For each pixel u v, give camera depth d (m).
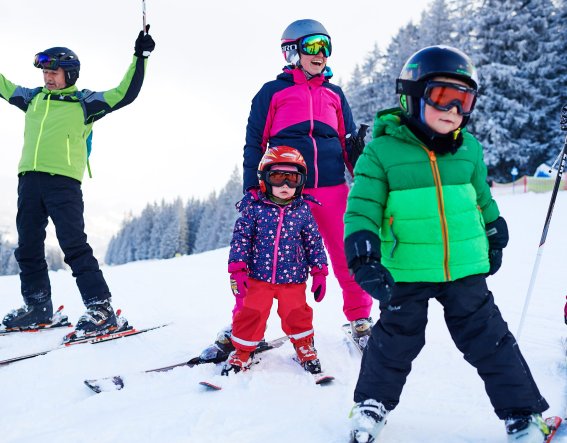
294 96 3.14
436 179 1.88
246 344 2.76
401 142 1.92
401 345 1.89
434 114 1.83
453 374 2.59
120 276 7.64
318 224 3.18
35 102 3.69
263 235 2.78
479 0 29.77
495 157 27.39
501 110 28.06
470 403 2.25
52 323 3.82
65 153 3.57
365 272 1.71
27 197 3.59
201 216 82.81
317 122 3.15
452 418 2.12
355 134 3.36
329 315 4.11
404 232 1.87
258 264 2.78
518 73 28.23
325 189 3.12
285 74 3.21
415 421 2.10
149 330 3.76
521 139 28.27
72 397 2.56
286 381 2.60
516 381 1.78
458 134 1.95
